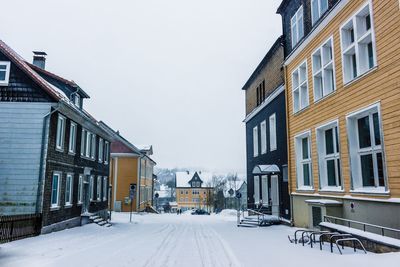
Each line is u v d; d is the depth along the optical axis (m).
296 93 19.28
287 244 12.16
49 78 21.39
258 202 26.14
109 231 19.17
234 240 13.93
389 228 9.78
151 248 11.87
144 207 49.97
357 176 12.78
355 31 12.70
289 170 19.58
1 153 16.50
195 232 18.25
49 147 17.05
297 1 19.34
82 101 23.69
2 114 16.80
